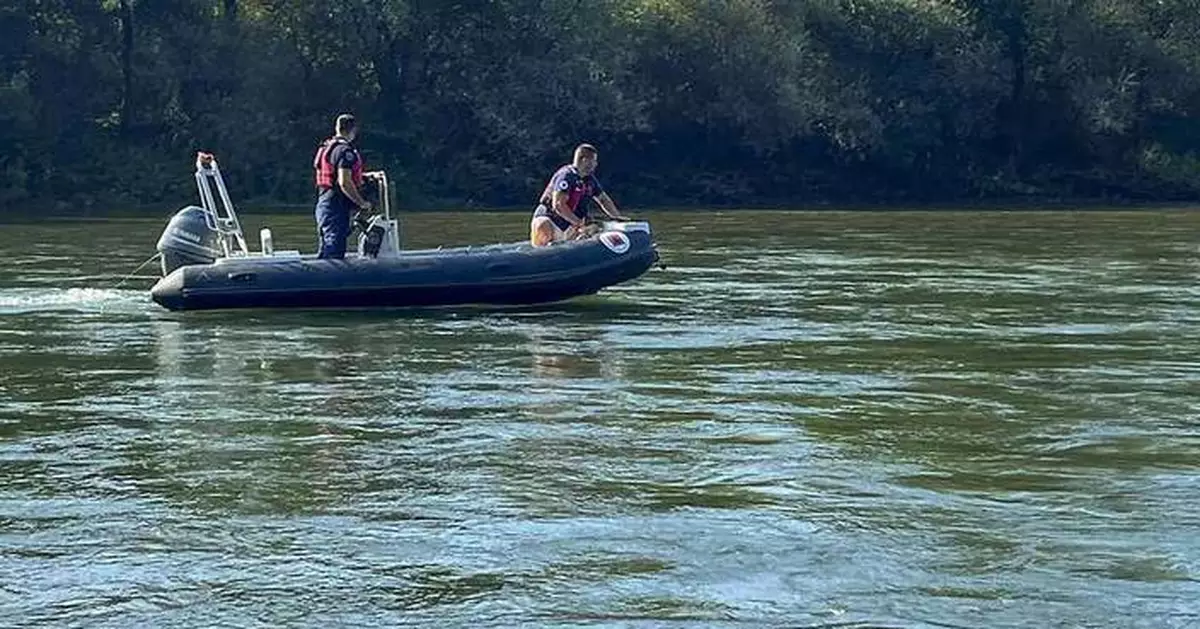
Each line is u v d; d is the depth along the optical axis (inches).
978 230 1175.6
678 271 754.2
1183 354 460.1
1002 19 1942.7
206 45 1690.5
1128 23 1940.2
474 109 1733.5
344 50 1731.1
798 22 1894.7
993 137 1953.7
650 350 466.6
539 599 221.9
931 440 329.7
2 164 1592.0
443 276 556.7
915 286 673.0
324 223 561.9
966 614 214.7
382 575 233.8
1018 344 482.6
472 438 331.6
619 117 1756.9
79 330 513.0
